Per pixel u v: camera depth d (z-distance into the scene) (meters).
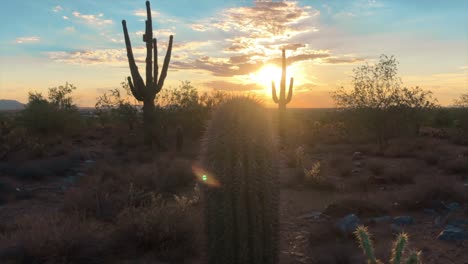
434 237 7.27
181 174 12.43
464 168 13.53
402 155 18.34
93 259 6.33
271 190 4.64
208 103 23.66
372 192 11.09
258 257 4.54
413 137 21.22
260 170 4.56
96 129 29.84
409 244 6.93
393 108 19.34
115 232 7.11
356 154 18.69
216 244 4.59
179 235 6.96
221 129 4.64
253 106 4.77
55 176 13.89
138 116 26.00
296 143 23.11
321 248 6.58
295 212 9.33
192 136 23.11
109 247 6.77
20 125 23.98
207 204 4.66
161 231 6.92
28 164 14.27
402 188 11.34
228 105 4.78
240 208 4.51
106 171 13.05
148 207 8.11
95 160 17.39
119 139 21.97
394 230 7.59
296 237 7.56
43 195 11.03
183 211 7.68
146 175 12.00
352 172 14.52
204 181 4.70
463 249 6.66
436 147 19.66
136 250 6.77
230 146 4.54
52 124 24.97
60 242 6.27
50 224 7.19
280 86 23.23
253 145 4.56
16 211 9.38
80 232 6.61
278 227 4.77
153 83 21.06
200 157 4.86
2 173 13.70
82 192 9.58
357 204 8.78
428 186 9.59
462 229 7.56
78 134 26.88
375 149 20.34
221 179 4.54
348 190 11.59
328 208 8.78
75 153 17.73
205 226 4.72
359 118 20.03
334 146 22.69
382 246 6.67
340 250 6.36
